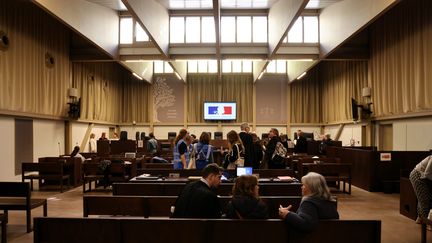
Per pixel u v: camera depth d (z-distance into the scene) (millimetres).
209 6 13664
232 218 2914
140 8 8641
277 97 19406
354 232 2686
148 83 19297
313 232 2688
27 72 9836
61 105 12047
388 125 11602
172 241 2744
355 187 9438
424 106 8859
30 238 4715
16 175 9398
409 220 5727
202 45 12938
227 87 19500
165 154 11688
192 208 3141
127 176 8797
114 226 2789
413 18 9336
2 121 8820
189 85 19484
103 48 11125
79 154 10344
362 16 8320
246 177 2969
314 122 19141
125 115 19422
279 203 3754
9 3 8953
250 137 6625
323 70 18812
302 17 12961
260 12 14320
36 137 10531
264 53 12906
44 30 10836
